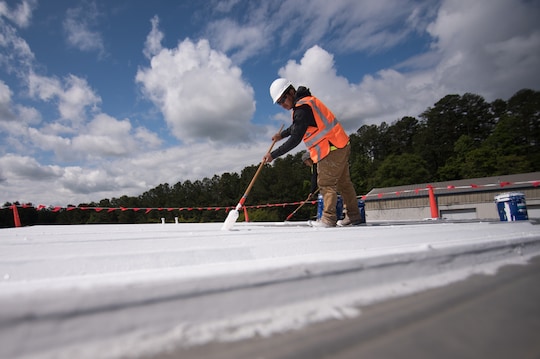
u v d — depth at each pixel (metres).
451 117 62.38
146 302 0.74
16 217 6.93
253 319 0.84
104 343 0.67
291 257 1.23
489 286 1.20
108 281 0.76
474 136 60.09
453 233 2.16
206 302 0.81
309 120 3.00
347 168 3.45
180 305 0.78
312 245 1.71
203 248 1.53
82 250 1.57
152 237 2.04
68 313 0.66
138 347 0.68
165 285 0.77
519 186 22.56
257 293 0.89
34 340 0.62
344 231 2.26
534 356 0.70
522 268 1.46
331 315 0.91
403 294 1.09
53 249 1.58
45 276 1.23
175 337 0.73
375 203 27.77
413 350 0.73
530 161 40.34
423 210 25.62
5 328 0.61
